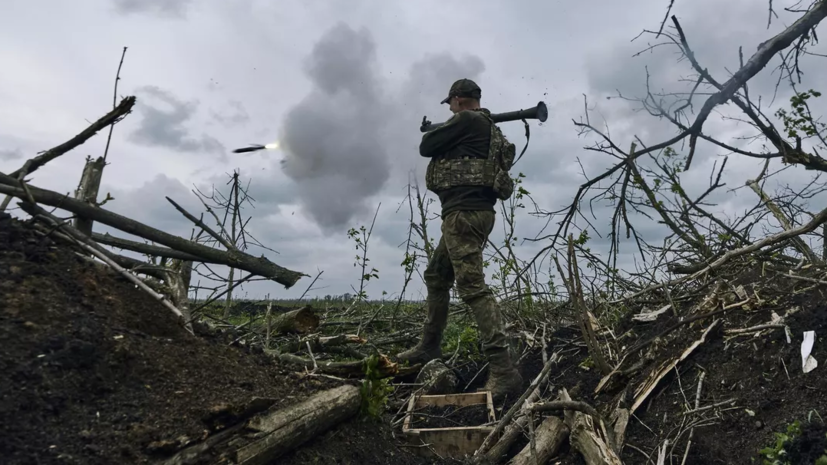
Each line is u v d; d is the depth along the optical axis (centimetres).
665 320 455
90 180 312
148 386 217
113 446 183
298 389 265
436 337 523
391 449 297
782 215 469
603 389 385
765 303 384
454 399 415
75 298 238
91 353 210
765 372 328
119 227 311
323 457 248
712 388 340
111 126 305
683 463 287
